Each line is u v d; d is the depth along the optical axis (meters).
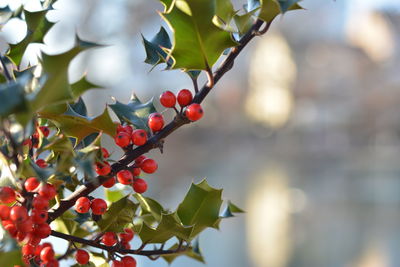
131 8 18.59
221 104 26.38
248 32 1.12
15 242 0.85
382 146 25.44
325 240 11.30
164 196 14.56
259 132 26.42
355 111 26.17
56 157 1.15
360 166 22.06
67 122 1.05
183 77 19.50
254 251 10.31
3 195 0.95
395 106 25.53
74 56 0.80
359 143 25.86
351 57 26.47
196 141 23.00
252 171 21.67
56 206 1.13
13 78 1.06
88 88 0.99
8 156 0.94
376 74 26.09
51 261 1.13
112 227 1.17
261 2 1.05
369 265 9.79
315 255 10.22
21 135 0.89
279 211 14.34
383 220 13.57
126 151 1.13
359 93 26.22
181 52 1.07
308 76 26.70
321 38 26.84
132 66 19.03
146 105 1.25
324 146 25.72
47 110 1.01
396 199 16.33
